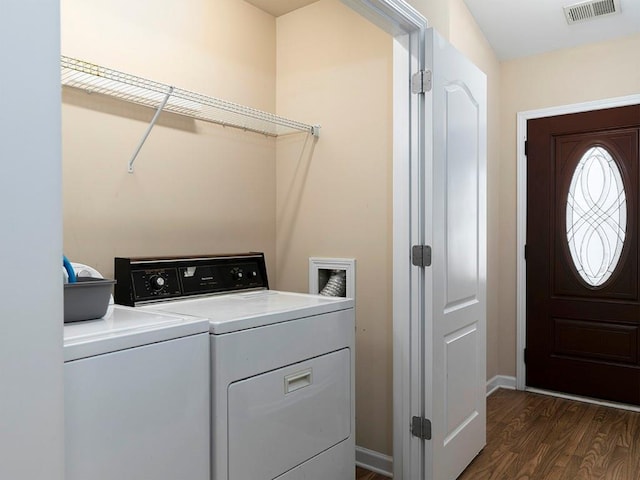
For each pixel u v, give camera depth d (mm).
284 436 1542
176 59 2127
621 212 3051
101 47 1838
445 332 2039
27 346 796
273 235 2668
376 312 2258
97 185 1842
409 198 2012
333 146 2428
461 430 2195
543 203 3322
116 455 1082
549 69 3289
